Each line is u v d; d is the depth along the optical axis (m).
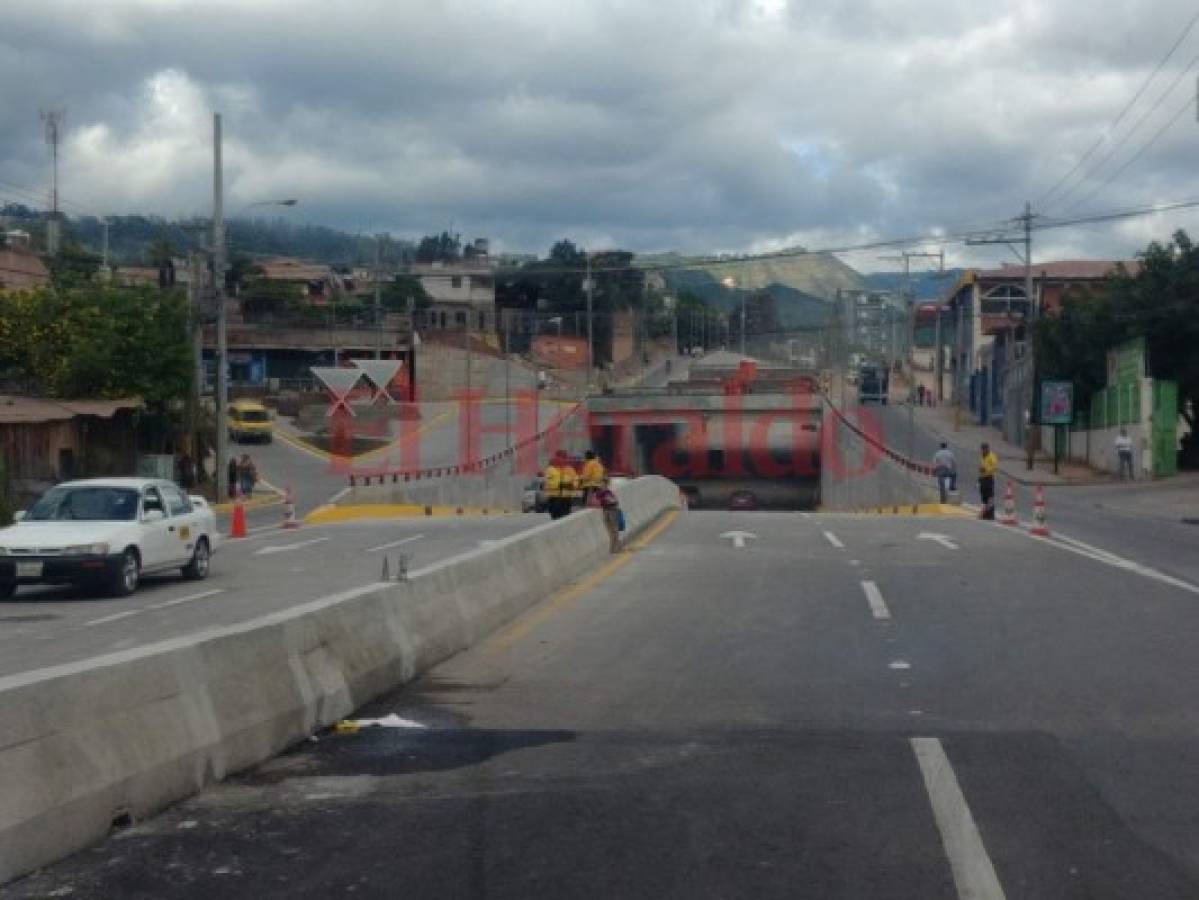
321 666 10.59
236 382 94.81
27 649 16.22
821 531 31.42
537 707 11.30
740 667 13.23
